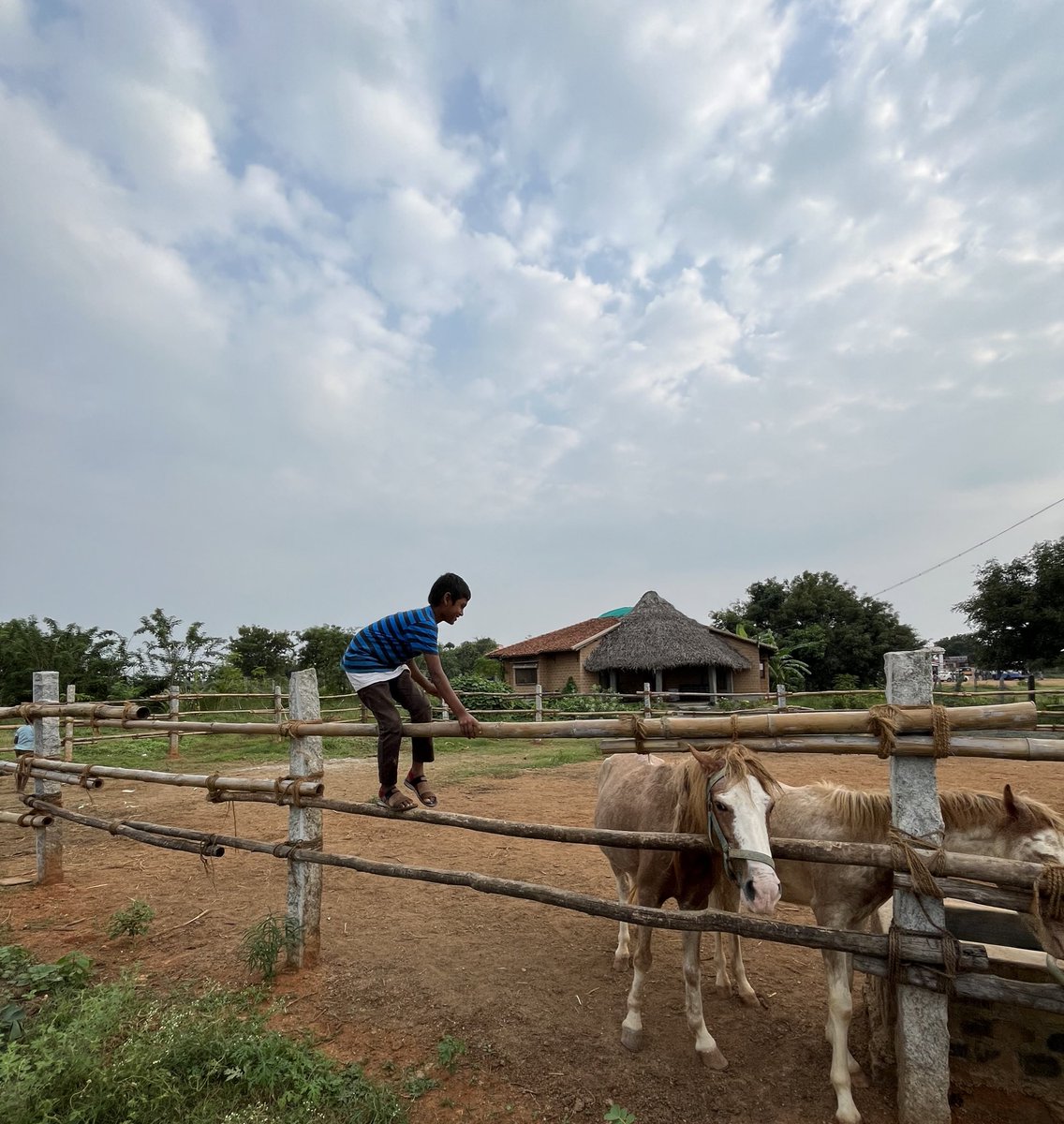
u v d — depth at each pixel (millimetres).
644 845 3049
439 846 6836
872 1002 3201
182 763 12281
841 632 36125
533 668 30469
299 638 32688
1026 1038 2830
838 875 3127
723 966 3908
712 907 3613
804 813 3340
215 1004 3584
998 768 11641
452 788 9914
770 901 2520
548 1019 3611
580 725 3410
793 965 4273
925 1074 2631
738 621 40344
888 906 3574
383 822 7902
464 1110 2941
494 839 7066
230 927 4812
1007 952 2938
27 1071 2893
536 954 4410
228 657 26391
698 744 3275
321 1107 2891
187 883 5828
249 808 8766
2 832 7883
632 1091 3021
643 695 17172
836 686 34625
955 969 2555
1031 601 22203
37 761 5945
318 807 4145
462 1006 3734
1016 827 2873
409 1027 3557
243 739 16141
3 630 21266
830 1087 3045
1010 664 23484
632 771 4047
